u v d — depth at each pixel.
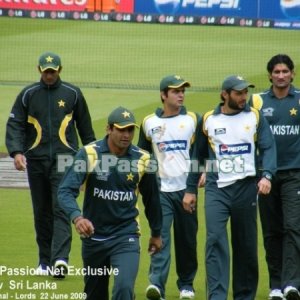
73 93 26.22
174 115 24.88
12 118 26.02
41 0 86.31
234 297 23.27
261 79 63.59
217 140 22.83
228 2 85.31
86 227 19.97
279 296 24.22
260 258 28.14
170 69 67.62
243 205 22.70
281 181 24.02
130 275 20.09
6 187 37.16
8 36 79.25
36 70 66.25
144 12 86.56
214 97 57.50
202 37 81.12
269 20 84.69
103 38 79.69
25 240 29.72
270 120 24.11
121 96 57.69
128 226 20.67
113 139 20.31
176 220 24.39
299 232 23.64
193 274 24.69
